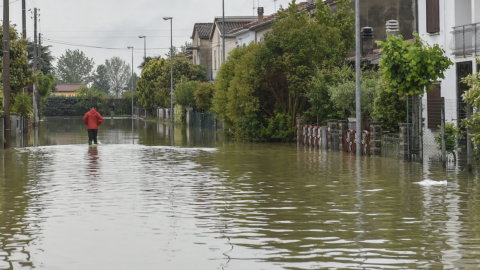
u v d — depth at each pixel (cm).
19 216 1586
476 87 2439
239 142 4803
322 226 1431
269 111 4916
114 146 4381
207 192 2000
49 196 1933
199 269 1071
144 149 4050
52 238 1322
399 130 3272
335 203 1756
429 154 3272
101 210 1669
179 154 3606
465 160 2889
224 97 5597
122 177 2442
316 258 1136
